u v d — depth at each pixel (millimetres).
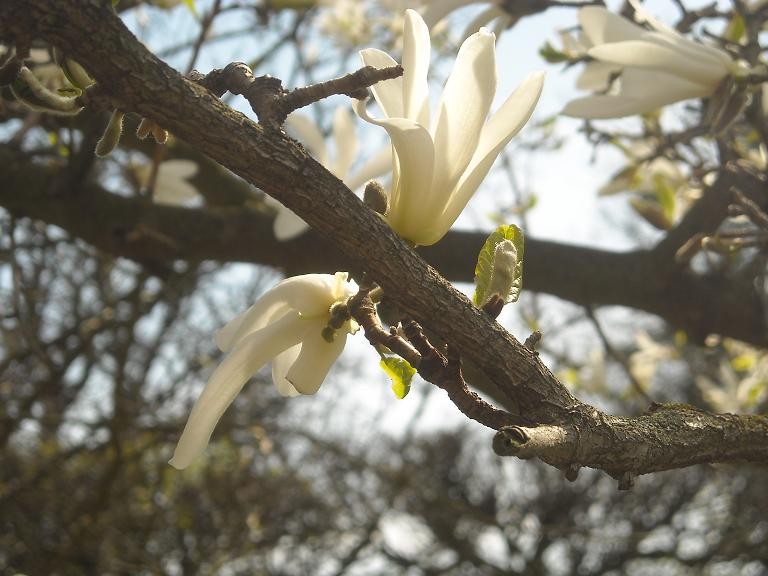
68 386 1803
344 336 345
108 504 1797
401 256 289
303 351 344
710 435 327
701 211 834
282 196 277
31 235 1344
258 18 984
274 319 348
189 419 340
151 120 265
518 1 648
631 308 917
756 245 614
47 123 870
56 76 529
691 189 908
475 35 316
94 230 894
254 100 285
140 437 1809
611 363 2133
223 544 2051
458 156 321
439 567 2842
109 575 1897
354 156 617
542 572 2910
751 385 1083
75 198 882
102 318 1480
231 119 268
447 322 296
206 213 904
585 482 3471
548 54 701
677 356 1235
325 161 626
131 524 1890
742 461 338
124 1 888
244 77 292
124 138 858
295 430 2066
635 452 305
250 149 269
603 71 671
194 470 1980
